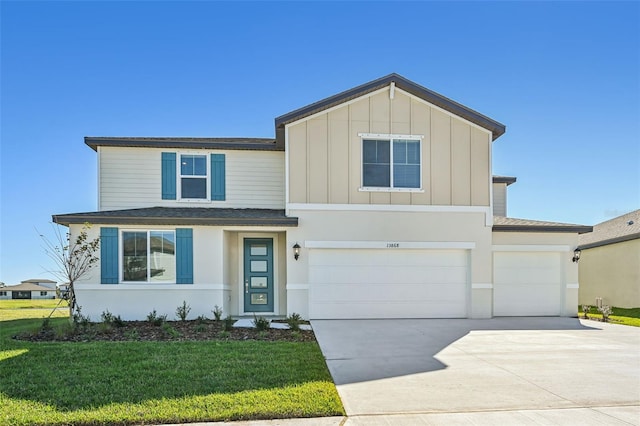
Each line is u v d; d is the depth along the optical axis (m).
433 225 12.19
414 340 8.89
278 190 13.70
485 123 12.34
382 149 12.18
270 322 10.86
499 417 4.69
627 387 5.79
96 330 9.29
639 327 10.95
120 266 11.20
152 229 11.40
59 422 4.32
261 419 4.52
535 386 5.80
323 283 11.92
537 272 13.02
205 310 11.31
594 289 18.80
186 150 13.44
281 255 12.85
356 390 5.57
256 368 6.25
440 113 12.39
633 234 16.44
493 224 12.82
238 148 13.42
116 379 5.66
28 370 6.04
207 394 5.12
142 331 9.46
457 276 12.34
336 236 11.87
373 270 12.09
